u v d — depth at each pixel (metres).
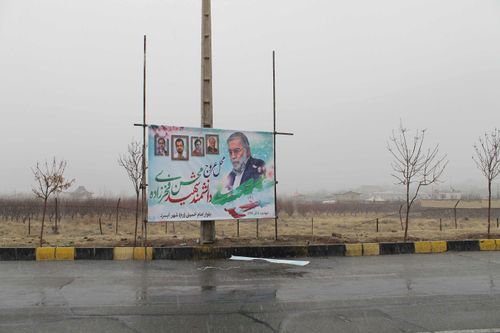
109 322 5.09
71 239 12.25
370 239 11.91
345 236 12.75
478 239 11.69
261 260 9.63
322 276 7.84
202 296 6.33
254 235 14.44
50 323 5.05
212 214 10.83
